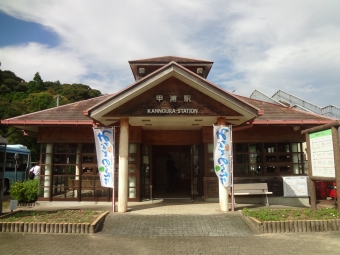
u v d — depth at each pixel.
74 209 10.12
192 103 9.44
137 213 9.23
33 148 34.53
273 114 12.95
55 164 12.41
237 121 10.52
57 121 11.67
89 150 12.49
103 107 9.06
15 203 9.38
